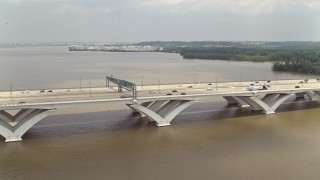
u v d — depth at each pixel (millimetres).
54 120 80875
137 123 79562
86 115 85625
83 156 58094
